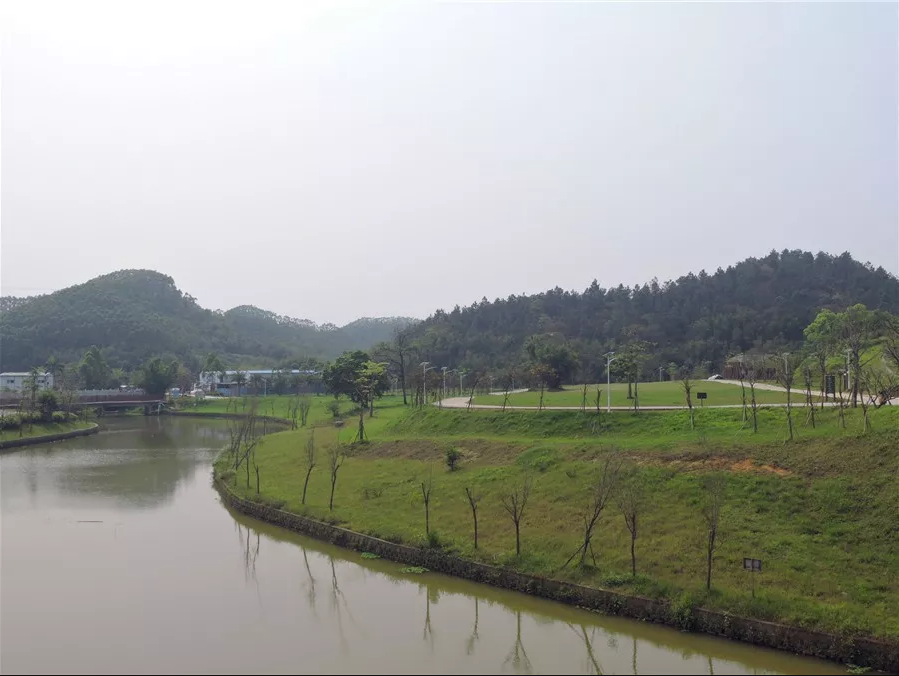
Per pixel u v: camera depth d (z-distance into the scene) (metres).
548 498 41.03
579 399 75.56
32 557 41.25
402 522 42.25
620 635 28.16
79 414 126.75
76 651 27.73
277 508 49.12
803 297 190.38
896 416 41.66
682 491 37.72
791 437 41.41
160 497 59.75
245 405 149.50
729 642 26.28
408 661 26.56
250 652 27.56
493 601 32.69
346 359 118.94
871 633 24.19
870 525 31.00
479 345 192.62
